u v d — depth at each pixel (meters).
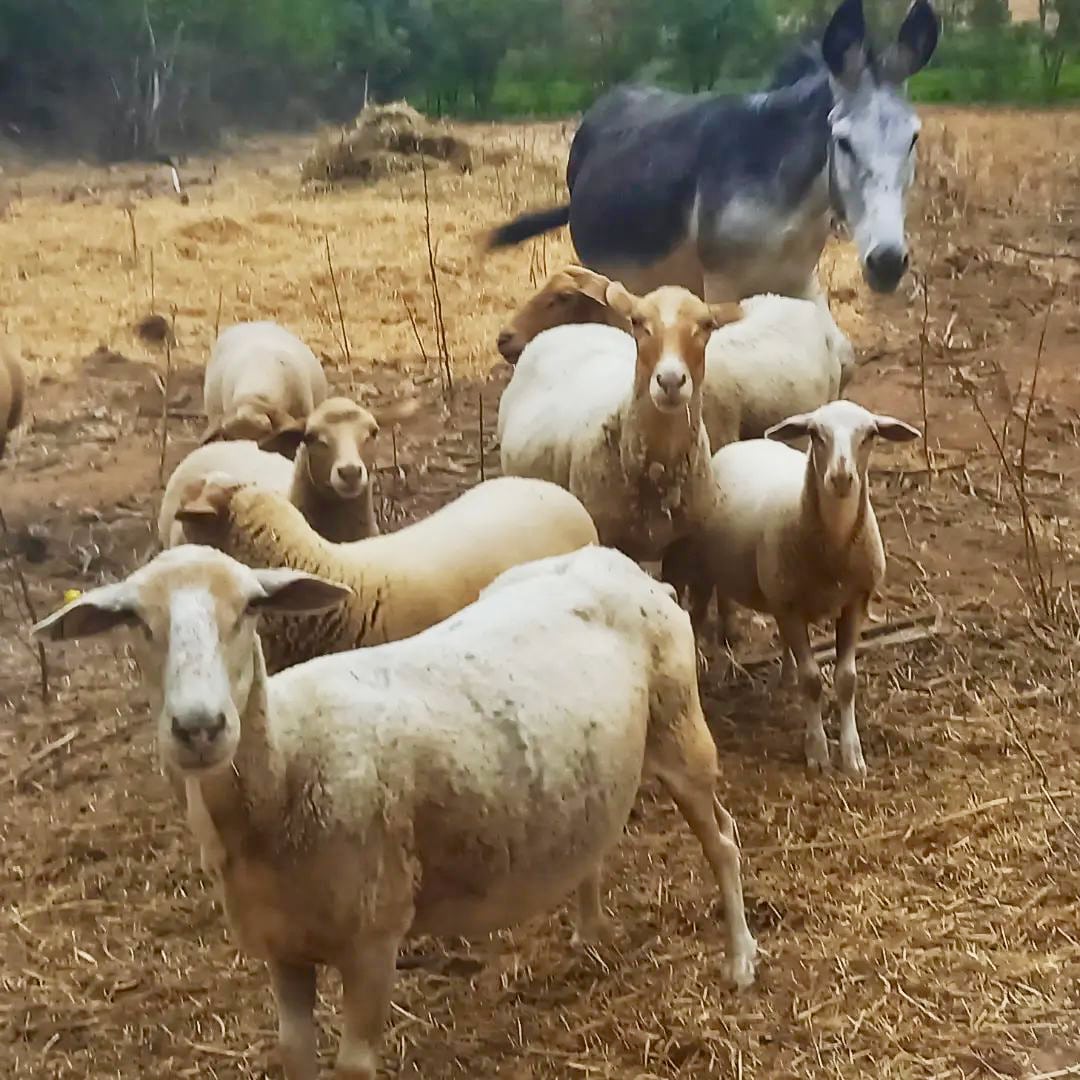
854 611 5.91
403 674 3.78
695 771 4.35
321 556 4.98
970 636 6.89
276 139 23.19
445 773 3.65
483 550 5.21
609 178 9.17
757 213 8.25
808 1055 4.35
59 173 20.86
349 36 22.81
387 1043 4.45
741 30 17.14
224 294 13.52
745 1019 4.50
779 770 5.92
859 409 5.59
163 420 9.36
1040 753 5.90
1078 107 21.00
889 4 15.20
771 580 5.88
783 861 5.30
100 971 4.86
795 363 7.36
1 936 5.07
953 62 21.42
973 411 10.05
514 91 22.16
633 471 6.00
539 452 6.56
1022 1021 4.44
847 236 9.90
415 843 3.65
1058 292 12.85
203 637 3.19
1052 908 4.97
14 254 15.05
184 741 3.12
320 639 4.99
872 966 4.71
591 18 19.78
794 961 4.75
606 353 6.98
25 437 10.00
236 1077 4.38
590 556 4.40
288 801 3.47
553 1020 4.54
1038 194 16.72
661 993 4.62
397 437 9.85
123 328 12.54
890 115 7.84
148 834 5.61
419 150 20.03
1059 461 9.11
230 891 3.57
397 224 16.47
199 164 21.70
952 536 8.05
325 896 3.52
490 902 3.84
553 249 15.09
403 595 5.02
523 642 3.98
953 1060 4.29
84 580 7.82
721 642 6.84
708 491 6.12
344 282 13.86
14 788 5.96
